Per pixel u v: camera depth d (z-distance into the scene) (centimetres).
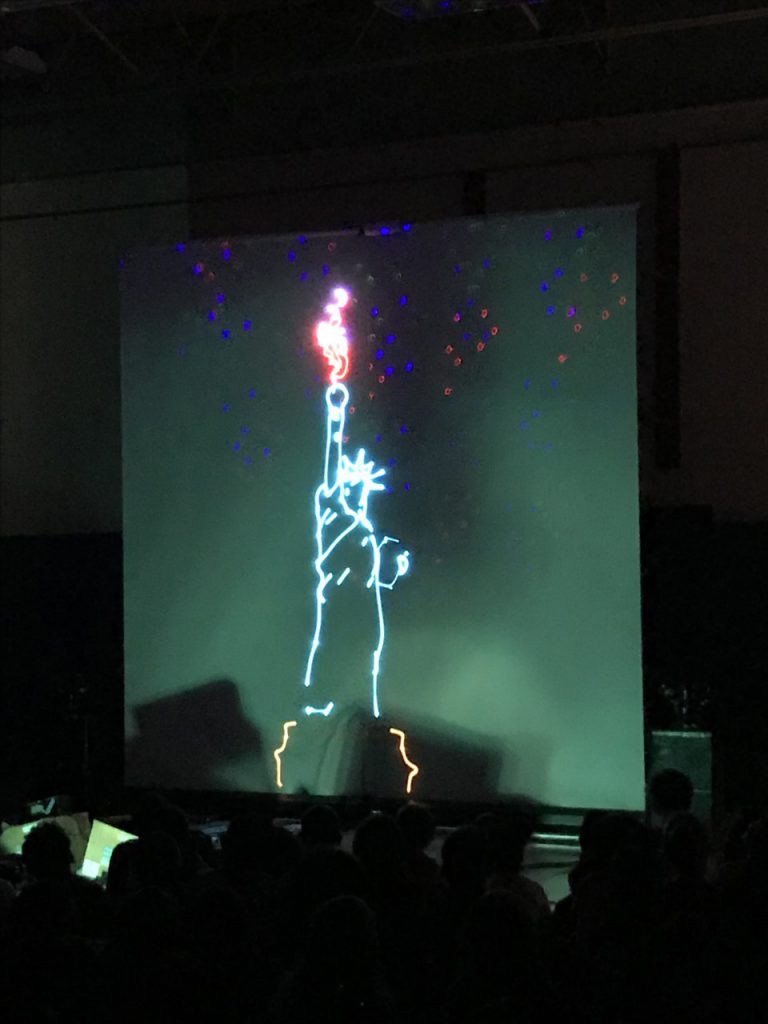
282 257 745
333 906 282
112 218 859
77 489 870
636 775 680
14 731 847
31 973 313
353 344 731
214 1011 298
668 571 729
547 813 694
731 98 732
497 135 778
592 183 761
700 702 705
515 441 703
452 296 714
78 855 598
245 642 750
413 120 793
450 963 342
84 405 869
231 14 786
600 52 748
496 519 705
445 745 712
